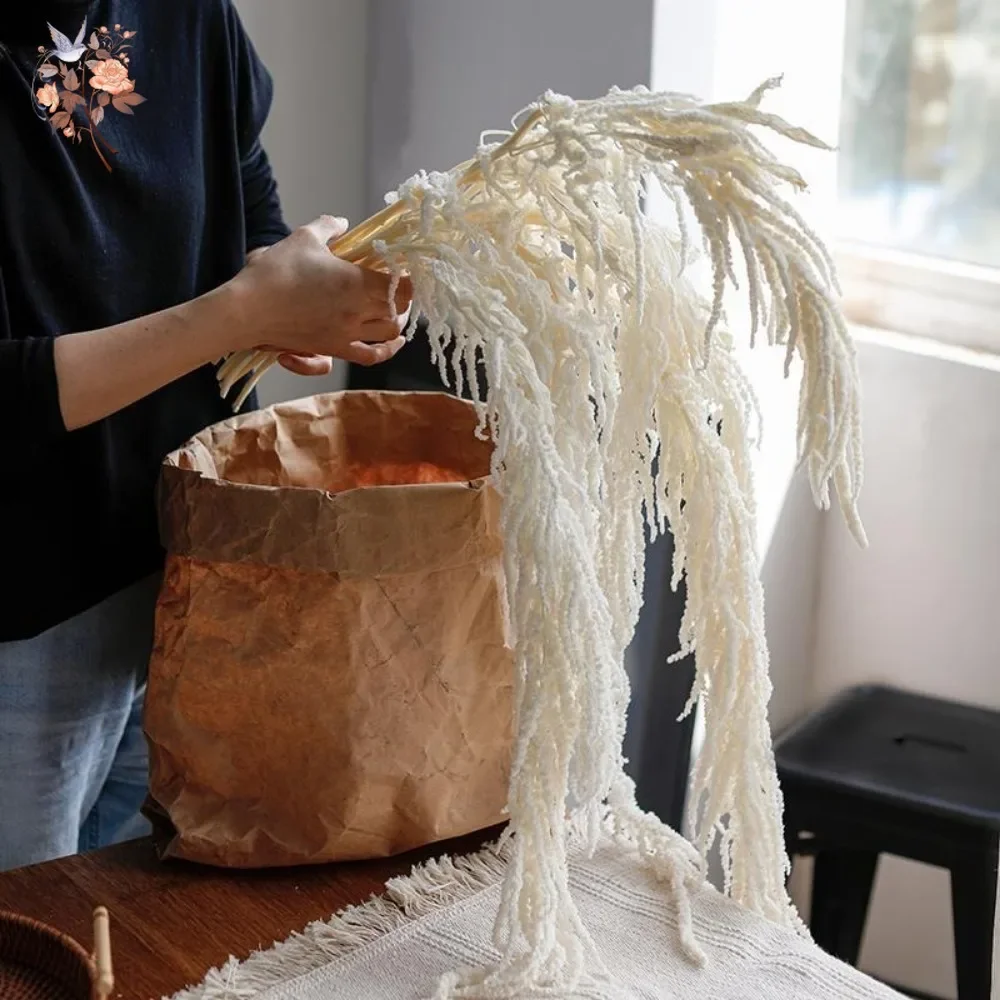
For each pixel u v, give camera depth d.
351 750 1.06
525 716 0.91
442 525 1.05
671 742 1.74
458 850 1.14
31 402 1.04
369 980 0.96
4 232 1.15
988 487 1.92
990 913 1.65
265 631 1.07
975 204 2.00
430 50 1.87
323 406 1.29
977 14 1.93
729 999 0.95
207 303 1.04
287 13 1.83
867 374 2.00
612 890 1.07
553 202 0.99
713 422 1.10
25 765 1.29
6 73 1.14
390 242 1.03
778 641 2.06
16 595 1.23
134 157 1.23
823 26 1.94
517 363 0.94
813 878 1.93
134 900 1.06
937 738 1.85
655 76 1.68
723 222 0.93
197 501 1.06
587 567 0.92
